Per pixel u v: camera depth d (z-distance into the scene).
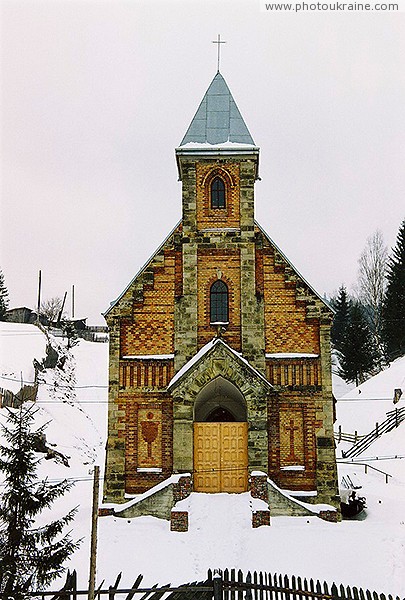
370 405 67.81
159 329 36.09
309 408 34.88
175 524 30.75
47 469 48.59
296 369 35.34
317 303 35.78
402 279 79.50
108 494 34.19
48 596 19.61
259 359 35.19
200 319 36.16
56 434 59.78
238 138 38.06
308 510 32.47
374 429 61.88
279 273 36.41
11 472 18.44
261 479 32.38
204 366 34.06
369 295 86.62
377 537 29.33
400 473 48.31
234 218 37.09
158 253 36.78
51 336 90.69
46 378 74.25
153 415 35.19
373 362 82.69
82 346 92.06
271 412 34.94
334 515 32.34
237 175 37.53
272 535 29.77
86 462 55.78
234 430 34.59
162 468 34.62
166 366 35.62
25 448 18.67
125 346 35.94
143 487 34.47
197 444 34.47
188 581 24.88
